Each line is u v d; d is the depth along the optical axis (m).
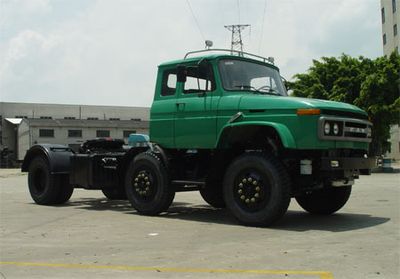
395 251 5.95
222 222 8.59
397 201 11.77
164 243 6.68
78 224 8.49
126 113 70.50
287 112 7.70
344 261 5.46
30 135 54.47
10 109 65.19
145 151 9.96
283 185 7.60
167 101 9.33
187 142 8.95
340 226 7.92
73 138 56.12
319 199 9.37
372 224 8.11
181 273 5.07
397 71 29.27
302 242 6.58
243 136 8.39
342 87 31.02
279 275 4.93
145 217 9.34
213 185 8.85
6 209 10.86
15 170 43.41
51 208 11.06
